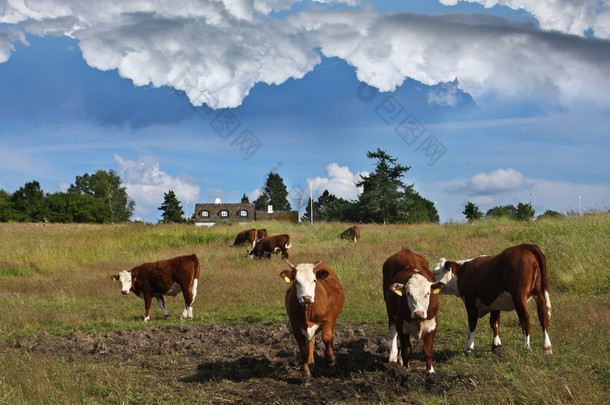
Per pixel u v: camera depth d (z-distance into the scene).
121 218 95.12
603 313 9.48
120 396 6.61
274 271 18.38
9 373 7.10
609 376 6.19
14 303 14.32
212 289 15.95
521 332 9.13
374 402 6.01
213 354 8.76
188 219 83.75
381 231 30.09
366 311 12.18
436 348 8.69
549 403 5.32
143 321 12.21
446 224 28.72
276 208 106.81
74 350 9.31
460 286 8.51
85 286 17.20
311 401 6.19
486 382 6.30
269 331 10.41
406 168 58.56
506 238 20.00
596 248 14.21
